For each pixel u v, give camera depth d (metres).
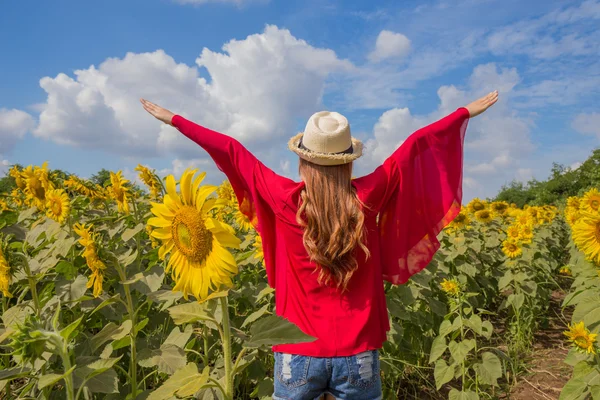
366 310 2.19
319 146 2.20
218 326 2.34
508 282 6.05
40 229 4.24
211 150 2.43
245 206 2.53
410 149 2.52
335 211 2.12
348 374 2.14
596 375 3.29
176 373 2.22
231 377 2.31
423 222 2.59
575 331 3.37
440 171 2.61
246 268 4.47
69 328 2.13
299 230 2.19
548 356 5.46
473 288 6.29
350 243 2.09
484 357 3.76
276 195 2.25
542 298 6.67
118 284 3.70
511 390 4.57
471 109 2.68
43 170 4.82
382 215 2.54
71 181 5.50
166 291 2.94
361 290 2.21
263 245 2.42
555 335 6.26
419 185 2.57
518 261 6.25
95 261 2.87
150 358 2.85
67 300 3.19
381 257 2.56
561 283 8.80
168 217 2.39
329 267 2.10
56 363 3.27
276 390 2.25
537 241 8.12
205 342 3.35
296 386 2.18
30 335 2.05
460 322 3.79
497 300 7.61
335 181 2.16
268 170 2.37
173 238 2.39
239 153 2.41
